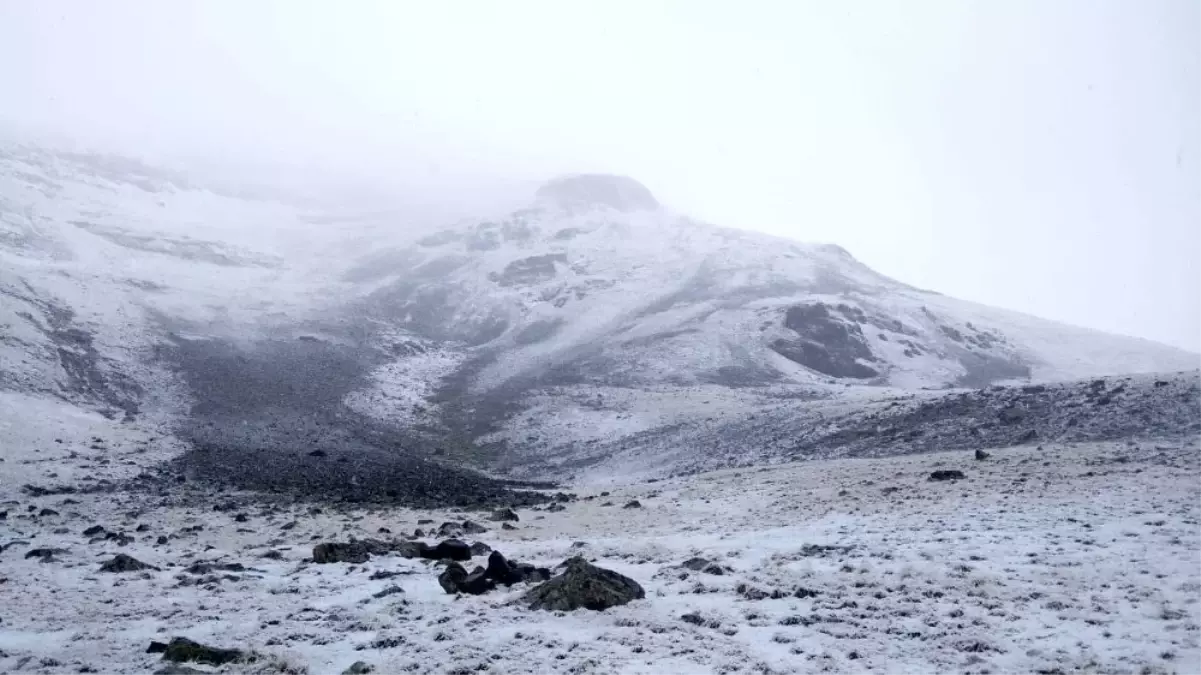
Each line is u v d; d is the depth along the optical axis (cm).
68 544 2595
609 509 3469
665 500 3606
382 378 8688
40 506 3359
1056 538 1927
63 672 1202
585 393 8050
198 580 1934
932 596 1494
